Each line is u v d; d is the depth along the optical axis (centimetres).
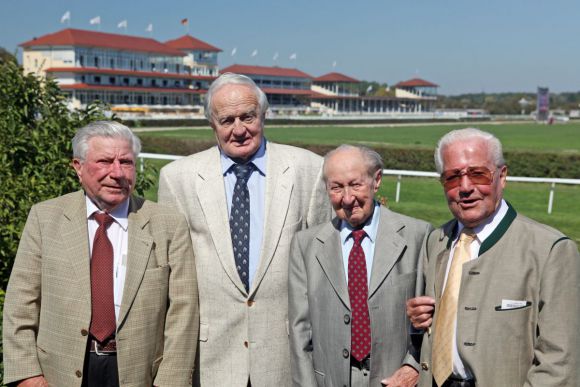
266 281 357
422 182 1809
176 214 346
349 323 330
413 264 340
